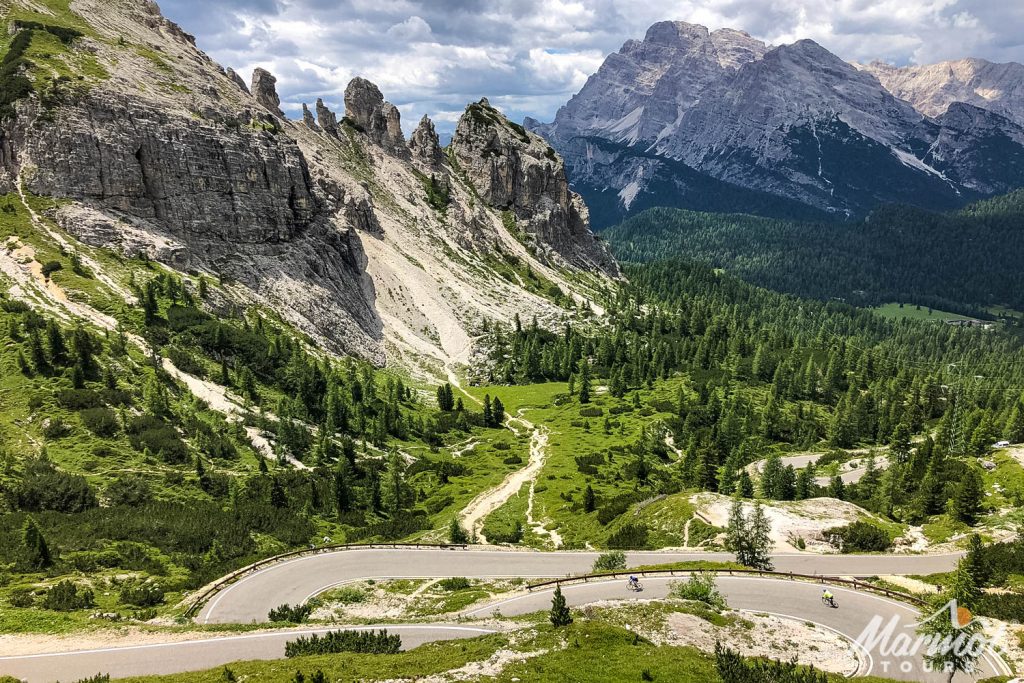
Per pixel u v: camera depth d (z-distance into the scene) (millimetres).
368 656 44781
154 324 133000
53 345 107125
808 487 110938
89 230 146250
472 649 45156
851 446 161000
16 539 65375
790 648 48219
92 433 94688
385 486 114938
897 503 100688
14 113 148500
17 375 102188
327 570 72188
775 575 63344
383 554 77688
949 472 100125
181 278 151500
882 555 72438
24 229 139625
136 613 55969
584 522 96375
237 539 78375
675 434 159125
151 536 73562
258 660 44719
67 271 134000
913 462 114750
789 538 77000
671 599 55906
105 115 157500
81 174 150875
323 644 47750
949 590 48406
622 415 174750
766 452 154500
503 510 105812
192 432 106250
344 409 141125
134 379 113312
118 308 131125
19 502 74500
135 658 46594
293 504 96188
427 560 76062
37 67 157750
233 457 104688
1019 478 92750
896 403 182125
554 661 42719
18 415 94125
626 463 134125
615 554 70812
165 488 88000
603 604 53719
